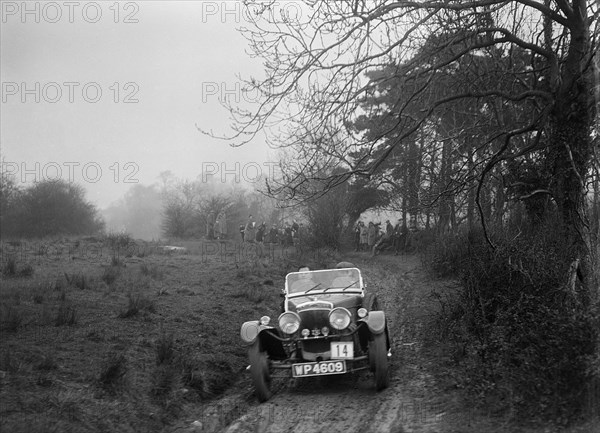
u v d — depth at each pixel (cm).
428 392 798
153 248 2359
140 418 712
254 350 816
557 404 634
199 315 1214
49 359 786
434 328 1113
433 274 1772
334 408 768
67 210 4309
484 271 1011
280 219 3809
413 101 1077
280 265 2092
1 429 599
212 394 845
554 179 1051
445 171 1173
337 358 818
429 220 2350
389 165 1195
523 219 1254
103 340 938
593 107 1039
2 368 759
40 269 1572
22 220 4181
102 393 737
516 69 1226
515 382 693
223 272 1817
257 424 718
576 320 690
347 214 2738
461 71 1084
